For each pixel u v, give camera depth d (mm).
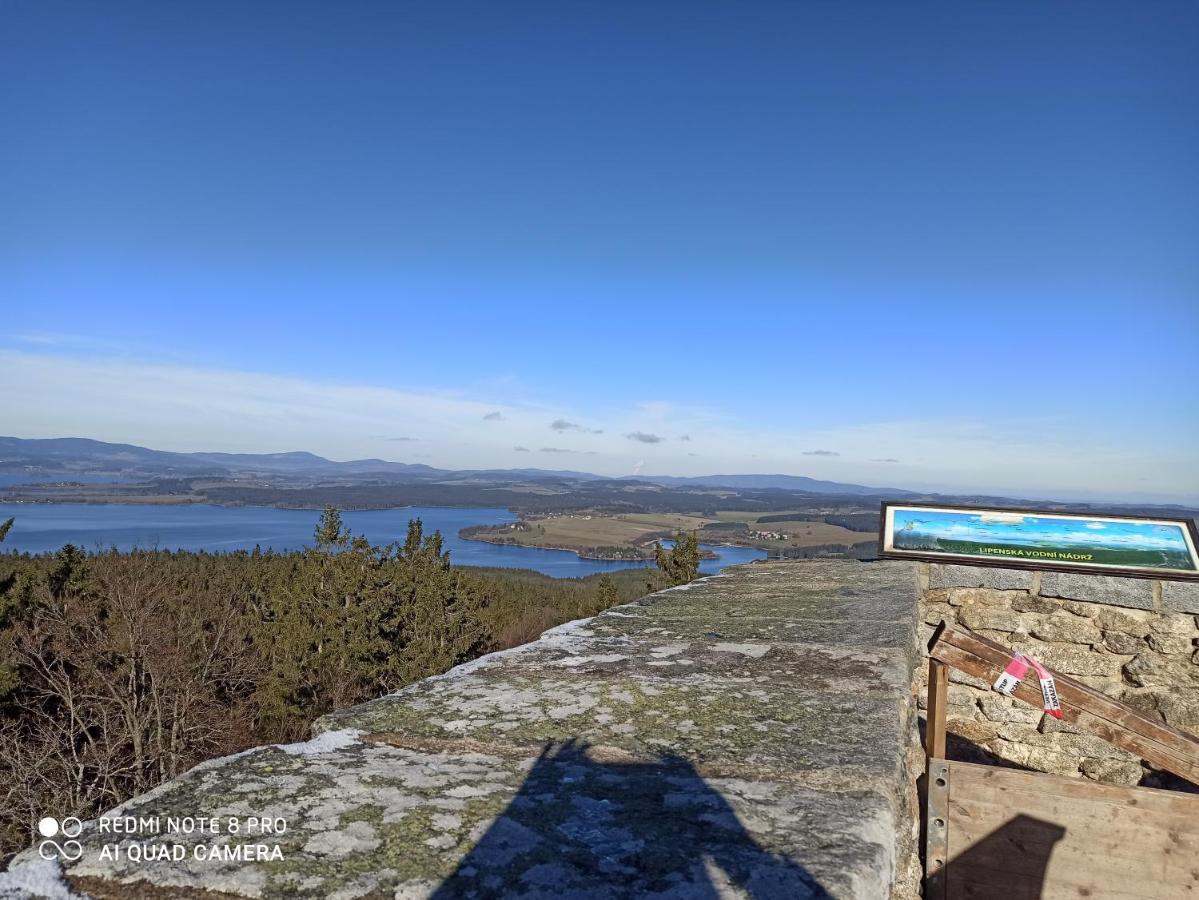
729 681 2467
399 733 1955
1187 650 5195
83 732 14109
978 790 2895
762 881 1245
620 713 2129
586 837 1394
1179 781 5016
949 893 2889
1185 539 5504
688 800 1562
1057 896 2805
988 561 5637
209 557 32438
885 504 6332
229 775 1656
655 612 3891
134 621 15477
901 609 3865
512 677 2514
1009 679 2785
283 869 1266
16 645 14164
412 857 1312
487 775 1677
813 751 1839
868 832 1435
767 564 6125
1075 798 2814
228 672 18297
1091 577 5395
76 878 1260
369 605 19203
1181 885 2713
